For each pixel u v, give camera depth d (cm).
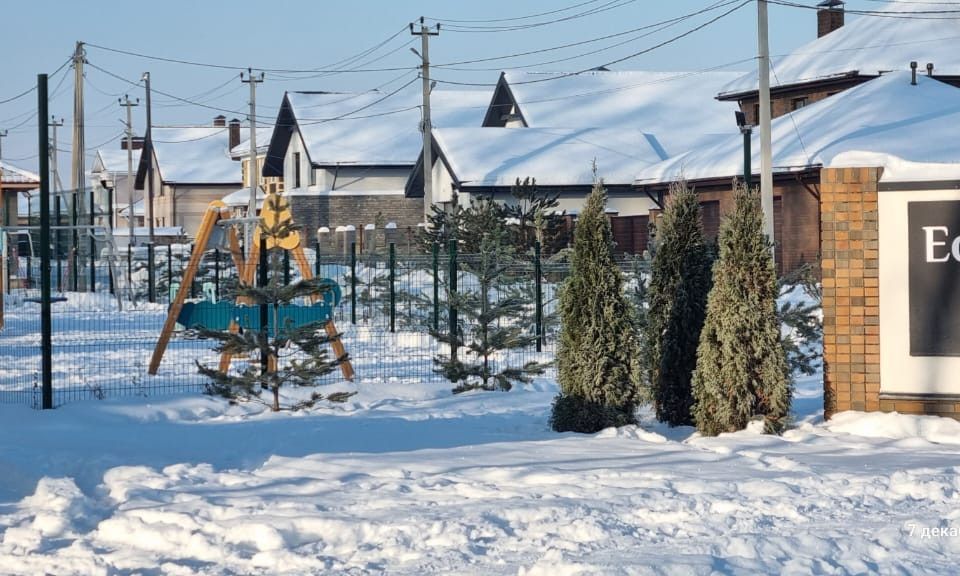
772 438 1228
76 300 3956
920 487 965
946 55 4991
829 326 1321
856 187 1314
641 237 4528
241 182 8700
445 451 1202
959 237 1284
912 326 1298
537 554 791
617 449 1188
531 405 1593
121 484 1066
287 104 7038
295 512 926
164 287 4059
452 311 1825
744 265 1264
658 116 6244
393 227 6019
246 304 1659
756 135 4359
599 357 1328
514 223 4141
